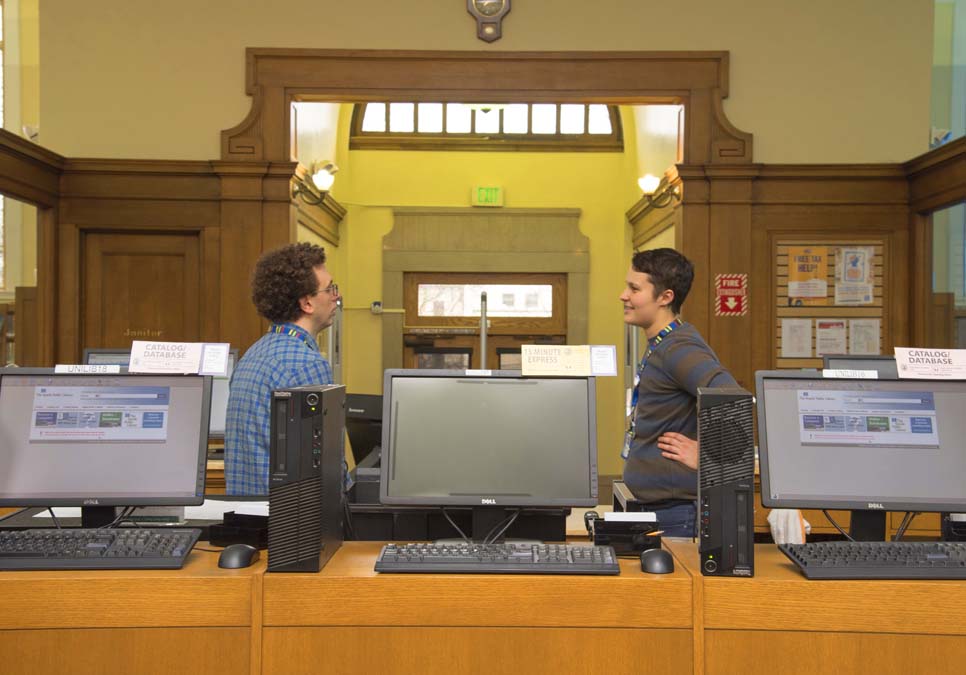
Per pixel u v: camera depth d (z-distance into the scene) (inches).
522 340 334.0
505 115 337.4
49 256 193.5
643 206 288.8
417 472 78.7
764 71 199.0
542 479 79.0
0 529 79.3
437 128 336.8
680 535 88.3
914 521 152.2
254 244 195.9
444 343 334.0
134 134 198.4
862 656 64.5
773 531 142.1
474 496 78.2
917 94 198.8
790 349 197.3
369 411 121.5
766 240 197.9
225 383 157.6
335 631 65.0
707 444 65.9
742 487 65.6
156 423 78.0
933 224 190.9
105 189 196.4
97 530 72.3
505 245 333.4
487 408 80.2
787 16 199.3
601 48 198.7
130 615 64.2
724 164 194.9
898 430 77.6
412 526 84.0
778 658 64.7
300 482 66.1
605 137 335.6
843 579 64.8
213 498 81.2
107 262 199.5
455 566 66.0
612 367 80.1
